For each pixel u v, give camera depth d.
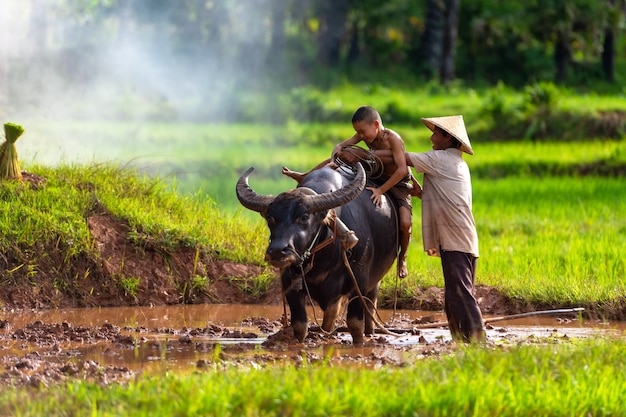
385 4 134.00
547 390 16.28
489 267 34.47
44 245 30.67
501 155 75.81
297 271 22.44
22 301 29.50
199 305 31.33
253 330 26.62
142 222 32.69
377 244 24.47
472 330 23.61
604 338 22.55
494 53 142.75
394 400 15.36
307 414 14.77
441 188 24.09
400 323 28.02
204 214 35.59
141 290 31.25
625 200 52.88
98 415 14.73
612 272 32.97
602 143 81.81
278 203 21.42
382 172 24.73
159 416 14.45
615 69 146.75
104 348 23.22
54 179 34.00
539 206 50.66
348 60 136.38
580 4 132.00
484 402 15.60
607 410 16.02
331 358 21.77
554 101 88.94
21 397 16.06
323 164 25.08
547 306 29.92
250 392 15.45
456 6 125.19
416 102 104.19
